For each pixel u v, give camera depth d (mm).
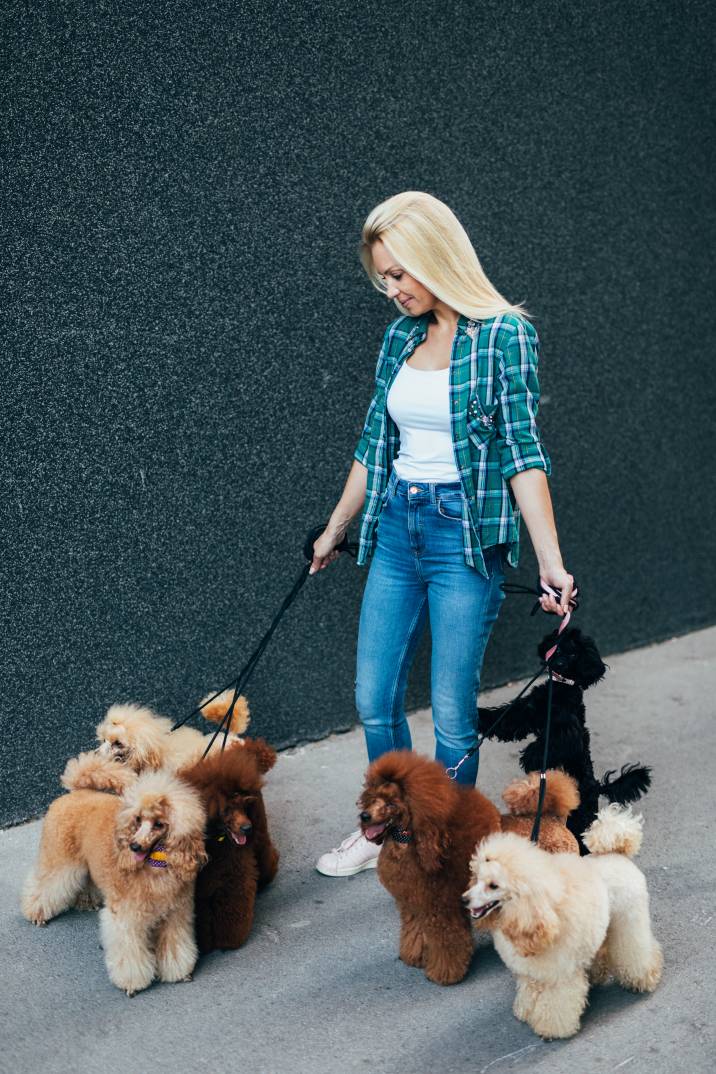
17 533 3809
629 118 5137
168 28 3801
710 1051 2752
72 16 3619
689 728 4660
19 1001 3045
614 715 4816
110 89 3732
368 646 3414
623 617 5598
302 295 4273
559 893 2637
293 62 4090
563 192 4980
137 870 2947
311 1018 2953
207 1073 2748
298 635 4504
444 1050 2812
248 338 4172
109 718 3539
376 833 2898
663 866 3596
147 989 3090
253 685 4430
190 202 3957
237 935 3240
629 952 2926
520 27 4684
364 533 3445
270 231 4152
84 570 3965
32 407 3764
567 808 3135
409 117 4434
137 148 3816
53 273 3729
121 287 3867
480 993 3041
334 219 4305
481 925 2672
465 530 3156
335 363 4406
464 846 2932
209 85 3922
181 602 4199
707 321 5656
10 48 3533
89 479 3920
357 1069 2752
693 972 3062
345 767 4395
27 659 3904
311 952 3252
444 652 3260
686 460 5699
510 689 5109
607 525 5445
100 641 4047
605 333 5258
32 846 3844
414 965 3162
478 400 3119
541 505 3115
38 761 3990
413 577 3326
